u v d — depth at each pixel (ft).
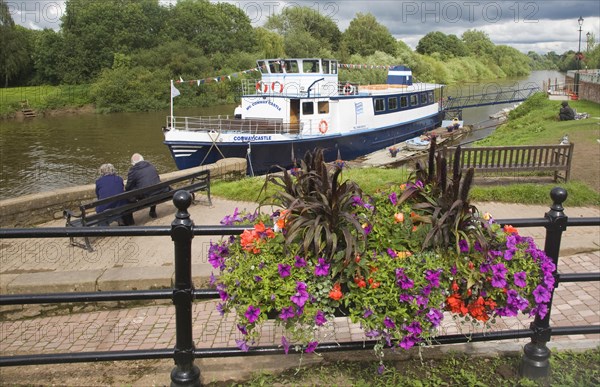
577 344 13.47
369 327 10.31
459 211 10.45
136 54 223.30
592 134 67.46
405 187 11.87
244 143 63.46
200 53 229.25
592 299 19.45
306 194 11.03
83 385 12.74
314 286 10.25
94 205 26.96
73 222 27.37
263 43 249.14
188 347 11.01
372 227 10.77
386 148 78.59
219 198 38.09
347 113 71.97
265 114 70.18
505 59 347.15
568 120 87.25
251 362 12.85
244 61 229.25
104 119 169.27
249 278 10.27
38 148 111.34
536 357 11.80
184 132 62.28
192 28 243.40
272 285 10.21
